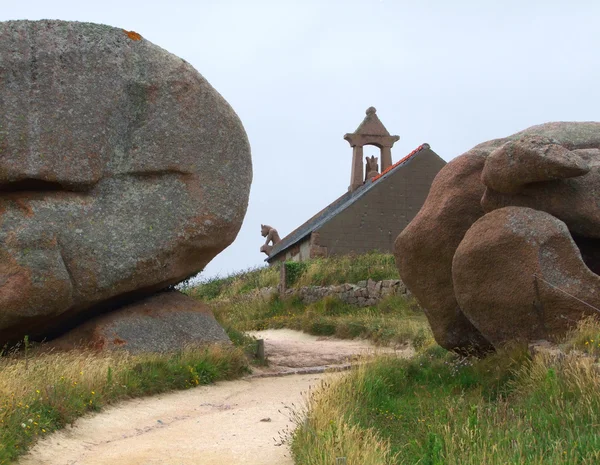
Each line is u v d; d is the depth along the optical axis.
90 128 12.34
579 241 11.00
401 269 12.02
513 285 9.91
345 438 6.70
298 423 7.84
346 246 29.66
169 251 12.94
